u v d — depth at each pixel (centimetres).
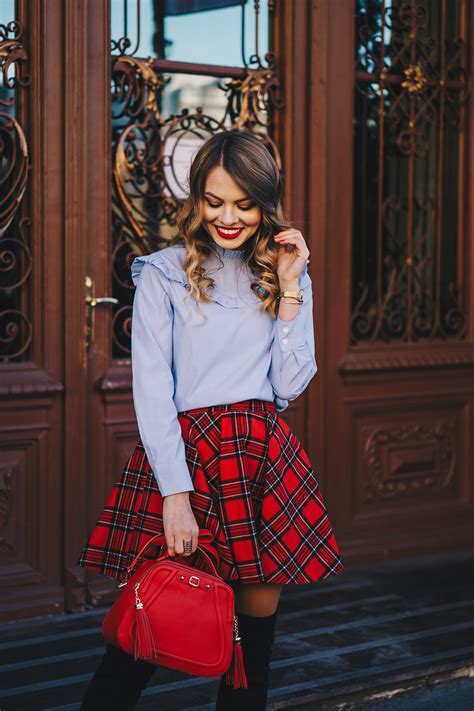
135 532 210
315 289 393
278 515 211
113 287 360
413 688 296
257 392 214
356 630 333
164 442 203
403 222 420
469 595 374
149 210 363
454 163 430
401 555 418
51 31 336
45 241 341
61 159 342
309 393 397
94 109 346
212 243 218
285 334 215
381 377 413
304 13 383
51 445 347
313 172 389
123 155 356
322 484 402
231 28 373
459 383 435
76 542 351
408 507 427
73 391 347
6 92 335
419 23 414
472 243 433
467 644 321
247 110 377
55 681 289
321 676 291
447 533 431
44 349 344
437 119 423
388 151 414
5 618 338
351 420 409
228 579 208
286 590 376
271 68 381
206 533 204
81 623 340
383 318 418
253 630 218
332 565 218
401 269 421
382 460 418
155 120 361
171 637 197
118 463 361
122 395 359
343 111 396
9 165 338
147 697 277
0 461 340
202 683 288
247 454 210
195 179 210
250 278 217
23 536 345
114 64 351
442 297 433
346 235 401
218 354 211
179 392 213
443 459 433
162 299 211
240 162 204
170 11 361
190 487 203
